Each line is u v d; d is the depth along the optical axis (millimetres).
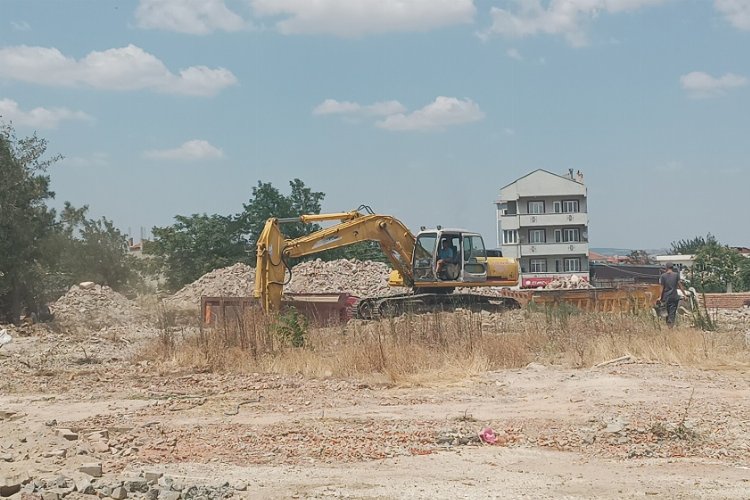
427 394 15352
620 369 17688
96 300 41906
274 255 27922
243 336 20281
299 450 10953
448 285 31734
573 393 15180
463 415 13297
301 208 69438
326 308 29531
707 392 15164
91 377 18219
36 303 37469
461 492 8961
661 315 28422
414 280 31516
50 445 10742
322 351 19812
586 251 81812
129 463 10305
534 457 10656
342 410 13883
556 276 81875
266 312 24797
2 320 36125
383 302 30391
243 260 65125
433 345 19516
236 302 29141
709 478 9602
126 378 18000
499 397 14953
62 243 42031
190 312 37969
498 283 32562
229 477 9633
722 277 74875
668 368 17875
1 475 9172
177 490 8828
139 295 55094
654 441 11508
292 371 18375
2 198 35875
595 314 26125
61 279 49406
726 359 19109
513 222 81938
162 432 12117
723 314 32906
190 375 18156
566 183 82562
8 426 12227
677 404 14023
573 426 12414
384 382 16688
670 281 26609
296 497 8758
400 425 12539
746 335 24562
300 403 14562
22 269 36156
